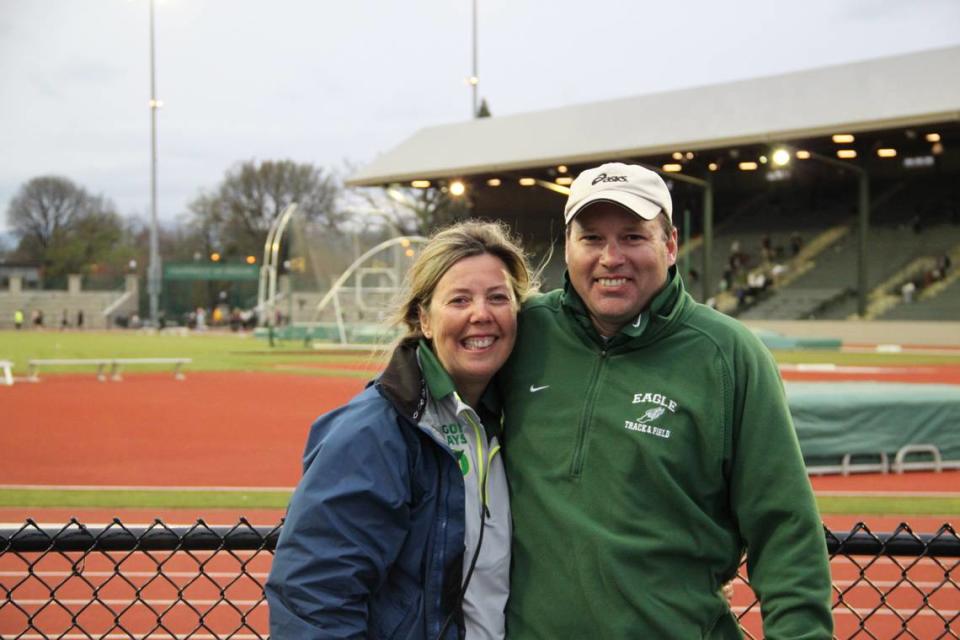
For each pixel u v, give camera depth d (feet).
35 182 338.95
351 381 90.33
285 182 319.68
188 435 51.88
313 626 8.28
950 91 130.52
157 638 18.80
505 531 9.61
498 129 178.91
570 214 9.54
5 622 19.34
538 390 9.88
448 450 9.04
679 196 208.23
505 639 9.43
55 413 62.18
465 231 9.82
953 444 41.98
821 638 8.62
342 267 230.48
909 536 10.89
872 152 164.86
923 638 18.94
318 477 8.61
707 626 9.23
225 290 326.85
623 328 9.46
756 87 155.12
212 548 10.73
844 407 40.52
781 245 191.62
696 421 9.16
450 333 9.46
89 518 30.27
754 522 9.11
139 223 390.42
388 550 8.66
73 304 289.74
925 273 166.50
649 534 9.07
